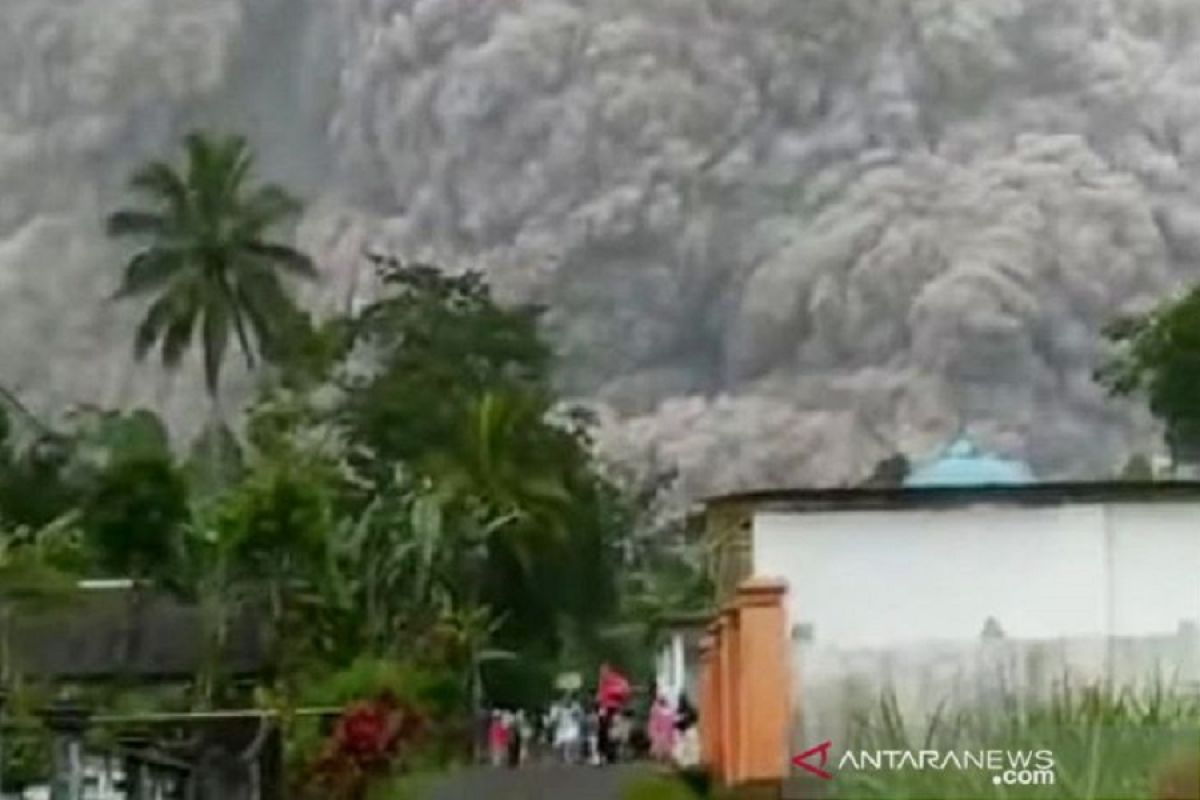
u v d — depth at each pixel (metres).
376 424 131.38
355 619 88.56
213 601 77.31
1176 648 47.84
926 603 49.16
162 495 90.06
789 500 49.62
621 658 124.50
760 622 45.59
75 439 131.25
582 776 65.44
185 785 54.56
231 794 55.31
